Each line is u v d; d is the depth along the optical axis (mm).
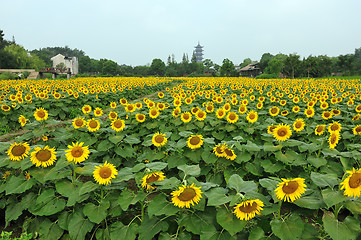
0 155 4332
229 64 110125
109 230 3717
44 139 6863
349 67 82438
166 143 5645
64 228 3631
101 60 155000
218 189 3275
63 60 137875
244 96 16344
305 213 3117
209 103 12172
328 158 5277
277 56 125688
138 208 4625
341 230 2812
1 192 4074
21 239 3537
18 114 12289
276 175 5055
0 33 112875
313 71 80188
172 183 3219
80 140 6523
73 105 16562
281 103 13289
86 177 6344
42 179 3873
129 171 3740
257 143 7145
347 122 9641
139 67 146250
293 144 4664
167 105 12141
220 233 3104
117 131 6254
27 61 110438
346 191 2732
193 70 140500
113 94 19938
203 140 5023
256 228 3076
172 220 3471
